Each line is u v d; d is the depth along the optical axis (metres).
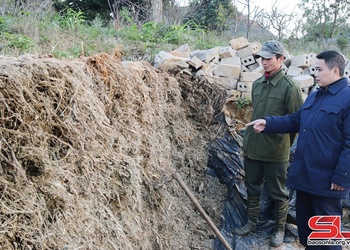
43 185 1.32
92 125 1.54
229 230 2.88
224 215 3.02
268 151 2.44
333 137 1.89
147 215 2.24
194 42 4.88
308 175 1.98
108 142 1.67
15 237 1.20
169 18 7.65
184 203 2.90
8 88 1.20
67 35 3.99
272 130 2.23
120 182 1.84
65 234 1.35
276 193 2.54
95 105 1.58
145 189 2.22
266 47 2.34
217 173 3.26
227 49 3.56
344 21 6.76
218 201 3.13
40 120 1.33
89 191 1.55
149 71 2.34
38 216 1.26
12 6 4.75
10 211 1.18
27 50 3.10
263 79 2.48
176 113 2.86
